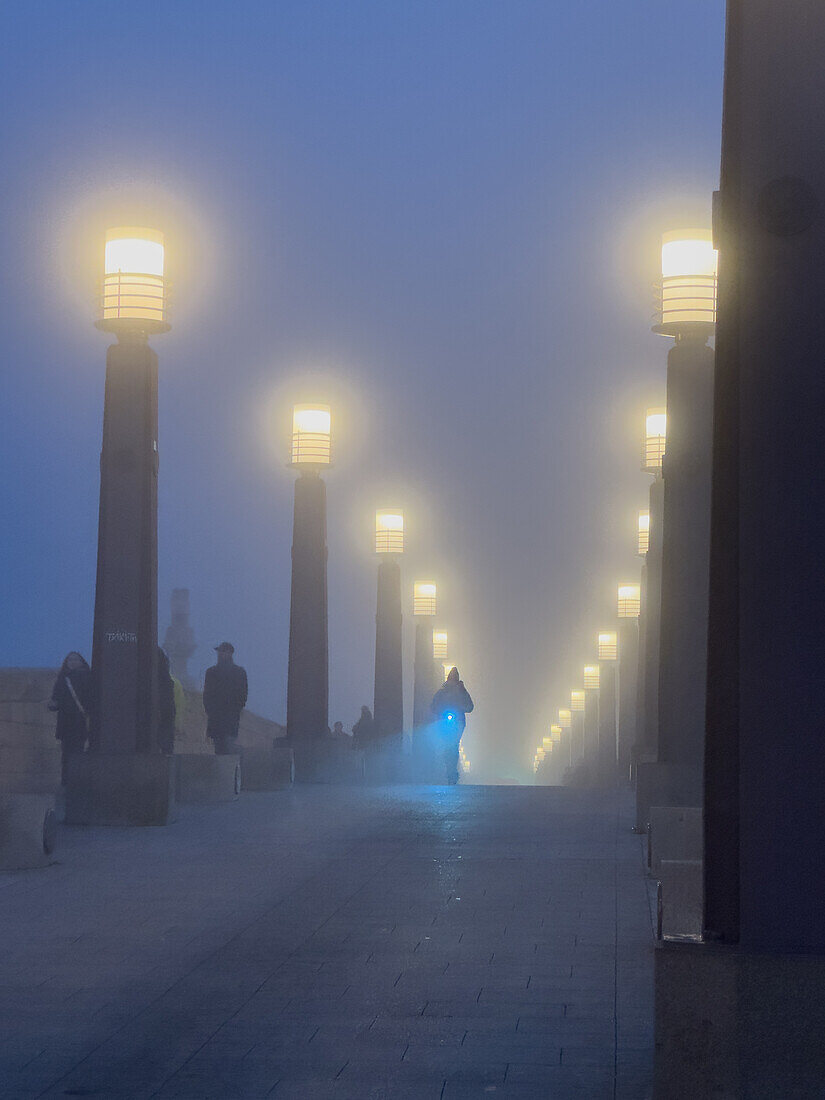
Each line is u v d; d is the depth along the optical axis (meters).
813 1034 7.25
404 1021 10.58
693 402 20.08
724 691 8.00
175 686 31.69
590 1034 10.21
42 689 32.12
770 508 8.05
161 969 12.27
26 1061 9.66
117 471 22.62
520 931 13.75
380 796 28.97
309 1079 9.24
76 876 16.97
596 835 20.95
